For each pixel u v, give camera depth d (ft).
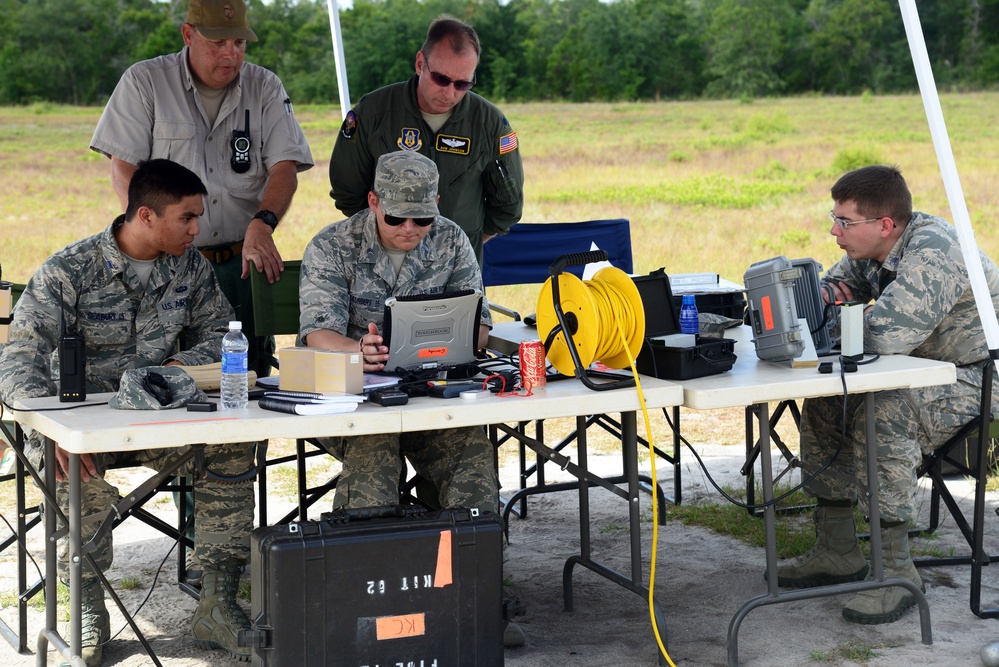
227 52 14.19
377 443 10.61
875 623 11.67
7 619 12.14
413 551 9.16
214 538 10.99
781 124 116.47
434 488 12.32
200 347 11.62
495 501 10.87
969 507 15.66
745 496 16.37
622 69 151.84
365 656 9.11
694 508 15.88
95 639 10.95
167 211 11.12
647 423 9.99
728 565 13.69
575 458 18.90
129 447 8.73
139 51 132.36
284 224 58.44
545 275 17.94
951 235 11.95
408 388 10.00
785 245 51.96
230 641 10.85
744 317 14.01
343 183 14.98
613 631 11.69
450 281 12.37
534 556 14.30
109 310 11.41
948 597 12.42
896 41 145.07
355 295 11.94
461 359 11.06
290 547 8.87
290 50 132.26
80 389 10.00
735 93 149.48
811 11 150.61
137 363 11.62
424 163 11.43
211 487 10.94
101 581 10.37
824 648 11.10
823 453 12.48
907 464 11.70
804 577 12.69
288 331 13.87
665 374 10.47
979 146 94.38
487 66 152.25
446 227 12.39
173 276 11.72
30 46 130.62
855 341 11.09
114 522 11.14
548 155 98.02
